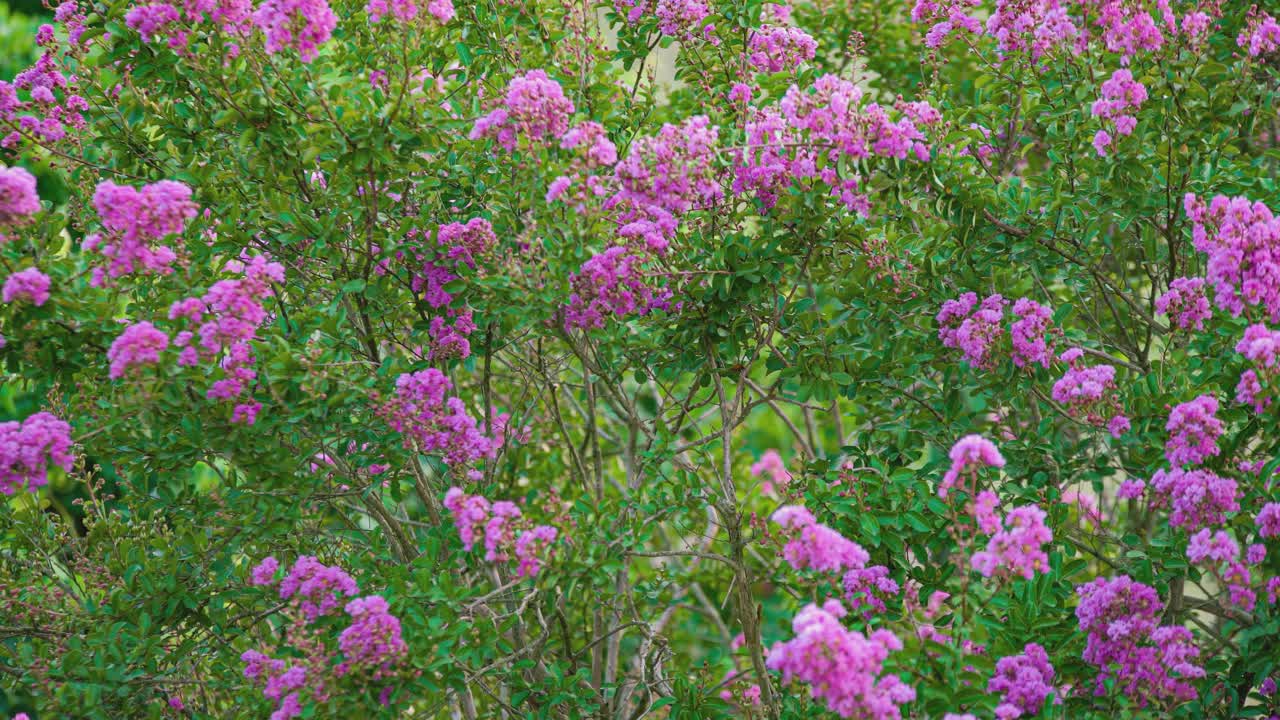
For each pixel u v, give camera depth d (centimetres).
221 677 406
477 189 420
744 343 423
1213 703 376
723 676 532
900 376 414
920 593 389
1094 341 443
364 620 339
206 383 354
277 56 382
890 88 589
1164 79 390
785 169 382
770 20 483
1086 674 377
